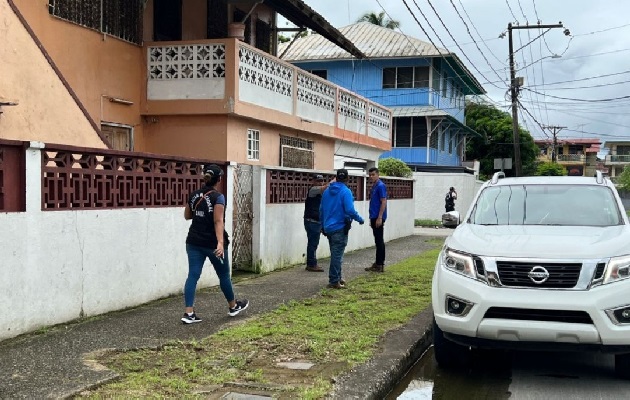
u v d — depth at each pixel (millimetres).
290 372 5387
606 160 82562
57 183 6617
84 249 6984
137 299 7902
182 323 7023
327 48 36062
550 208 6938
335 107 18188
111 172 7449
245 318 7379
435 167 33531
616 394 5457
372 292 9305
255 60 13086
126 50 11938
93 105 11102
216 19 15203
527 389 5641
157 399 4555
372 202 11492
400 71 35125
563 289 5344
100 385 4844
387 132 23484
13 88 7746
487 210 7086
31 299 6270
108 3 11383
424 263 12820
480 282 5590
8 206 6012
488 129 45344
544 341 5383
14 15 7852
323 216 9680
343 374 5367
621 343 5258
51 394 4570
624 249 5520
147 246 8078
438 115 33906
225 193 9727
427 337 7168
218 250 6961
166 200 8508
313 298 8742
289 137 15617
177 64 12281
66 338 6188
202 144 12438
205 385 4973
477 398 5414
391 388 5605
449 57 34156
